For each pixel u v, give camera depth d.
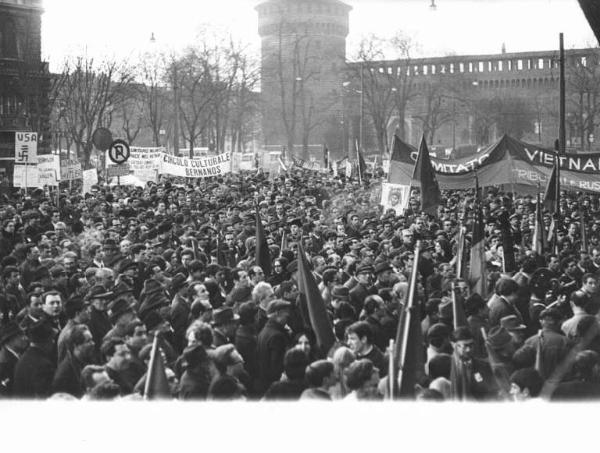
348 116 111.44
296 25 132.00
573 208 27.91
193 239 15.54
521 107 106.25
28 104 65.75
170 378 8.41
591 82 90.88
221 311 9.96
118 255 14.84
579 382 7.59
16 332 9.55
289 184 37.50
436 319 10.62
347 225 22.33
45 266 13.73
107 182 38.06
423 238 17.70
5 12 68.62
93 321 10.45
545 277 13.09
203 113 101.94
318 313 9.85
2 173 59.69
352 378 7.57
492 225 20.77
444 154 87.44
